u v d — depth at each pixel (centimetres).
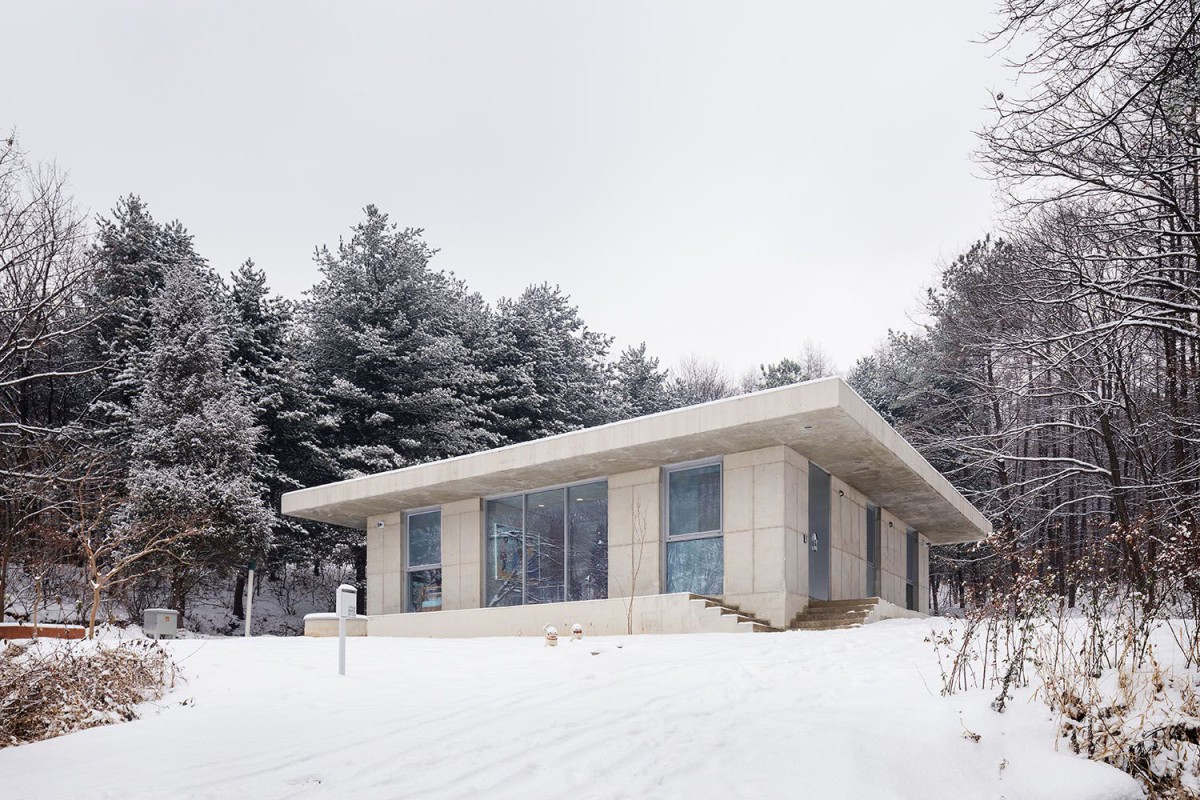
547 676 973
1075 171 1315
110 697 869
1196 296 1543
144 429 2759
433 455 3422
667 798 478
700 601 1658
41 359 3081
